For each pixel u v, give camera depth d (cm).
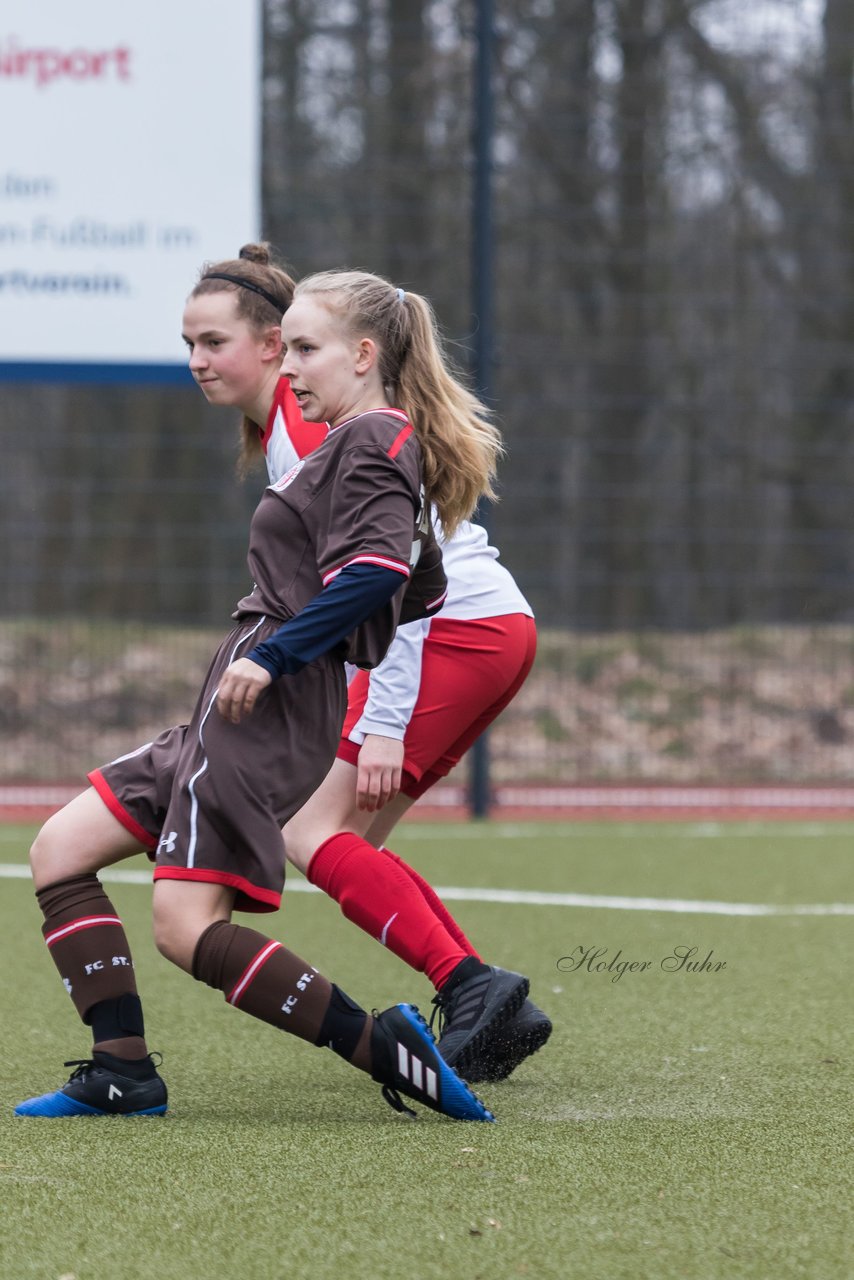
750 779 3850
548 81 4459
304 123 4159
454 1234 837
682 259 4484
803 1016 1465
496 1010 1213
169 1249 812
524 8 4372
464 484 1117
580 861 2544
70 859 1113
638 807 3391
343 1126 1070
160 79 2939
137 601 5444
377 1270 785
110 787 1121
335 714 1073
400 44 4184
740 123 4378
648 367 4709
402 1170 955
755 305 4456
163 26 2931
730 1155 997
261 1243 821
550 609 4422
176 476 5538
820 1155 998
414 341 1112
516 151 4469
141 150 2947
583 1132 1055
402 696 1206
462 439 1113
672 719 4175
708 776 3928
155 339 2969
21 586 5456
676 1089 1192
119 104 2939
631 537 4528
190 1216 863
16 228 2947
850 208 4353
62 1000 1516
